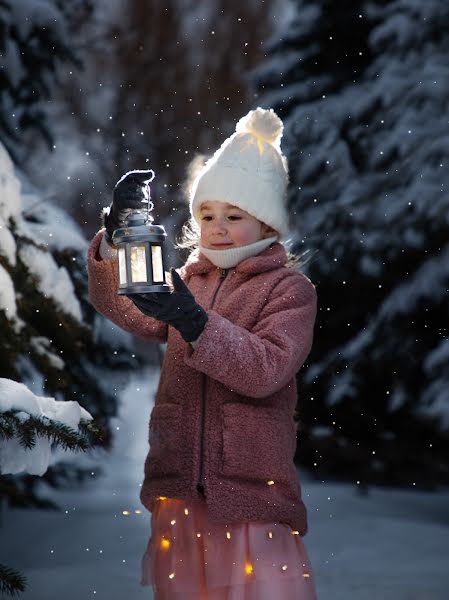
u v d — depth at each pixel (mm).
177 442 4074
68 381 5945
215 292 4285
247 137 4383
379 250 11766
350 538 7785
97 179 15727
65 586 5805
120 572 6215
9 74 8336
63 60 8633
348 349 11820
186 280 4445
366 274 11812
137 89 22781
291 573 3994
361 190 12031
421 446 11375
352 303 12211
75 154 14031
